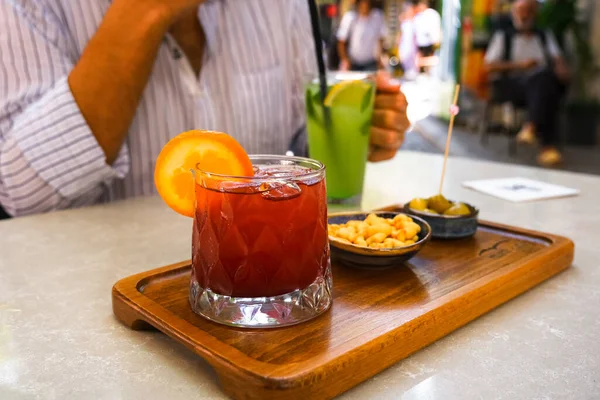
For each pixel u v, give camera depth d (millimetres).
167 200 739
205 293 674
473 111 8273
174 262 936
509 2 7699
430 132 7984
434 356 635
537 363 614
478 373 594
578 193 1448
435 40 10844
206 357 571
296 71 2023
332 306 708
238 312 648
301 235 654
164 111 1657
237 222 639
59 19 1513
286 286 652
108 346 651
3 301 773
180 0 1355
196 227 686
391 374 596
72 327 698
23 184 1325
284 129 2012
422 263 874
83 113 1320
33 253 976
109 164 1399
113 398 542
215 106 1769
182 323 643
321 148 1272
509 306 774
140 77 1370
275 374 523
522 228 1040
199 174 669
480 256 906
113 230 1117
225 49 1786
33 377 578
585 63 6906
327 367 540
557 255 878
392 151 1530
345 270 844
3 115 1374
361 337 597
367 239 873
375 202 1336
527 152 6402
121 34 1329
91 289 820
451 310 679
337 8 8766
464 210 1013
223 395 553
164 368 603
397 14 11422
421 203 1074
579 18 7125
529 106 6004
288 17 1965
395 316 666
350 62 8188
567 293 818
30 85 1381
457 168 1775
